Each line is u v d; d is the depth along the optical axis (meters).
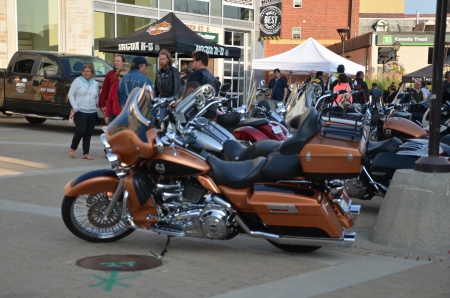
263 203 5.56
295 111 8.77
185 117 6.29
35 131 16.80
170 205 5.77
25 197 8.27
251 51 30.55
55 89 16.58
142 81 10.16
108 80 12.08
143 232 6.73
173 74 10.51
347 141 5.45
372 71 35.50
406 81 26.22
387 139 8.39
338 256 5.96
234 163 5.81
